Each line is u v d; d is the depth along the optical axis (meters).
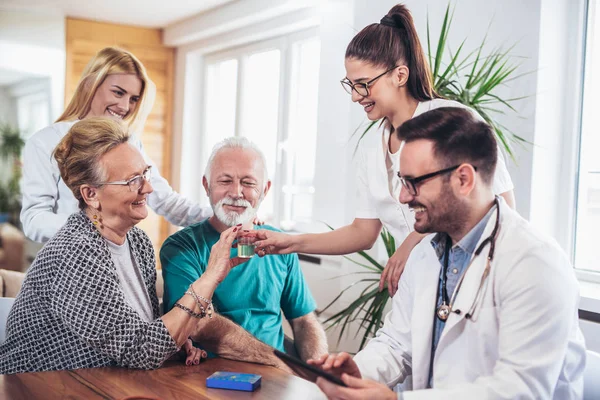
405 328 1.69
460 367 1.45
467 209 1.41
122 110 2.59
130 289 1.89
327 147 3.83
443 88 2.69
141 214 1.82
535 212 2.66
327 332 3.71
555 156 2.70
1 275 2.69
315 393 1.60
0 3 4.84
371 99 2.06
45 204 2.53
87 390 1.54
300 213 4.45
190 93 5.55
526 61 2.64
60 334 1.73
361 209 2.32
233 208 2.16
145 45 5.54
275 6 4.14
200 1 4.61
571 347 1.44
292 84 4.48
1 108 4.98
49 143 2.54
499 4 2.74
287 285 2.32
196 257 2.15
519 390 1.28
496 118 2.76
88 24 5.31
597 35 2.64
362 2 3.38
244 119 5.09
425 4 3.08
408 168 1.41
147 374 1.70
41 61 5.10
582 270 2.72
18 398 1.47
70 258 1.70
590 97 2.68
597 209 2.68
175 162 5.67
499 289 1.39
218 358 1.90
